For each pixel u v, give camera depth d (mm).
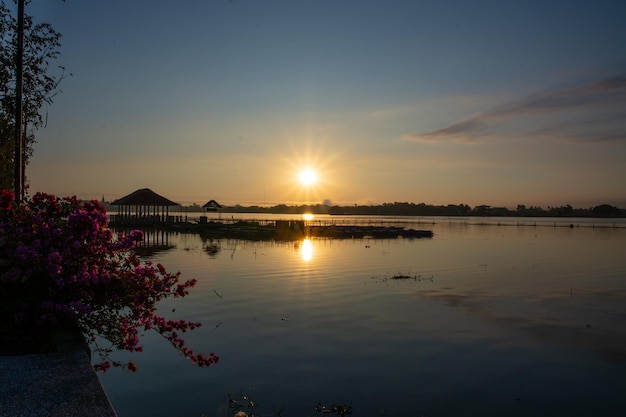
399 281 20922
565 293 18094
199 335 11727
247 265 26422
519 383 8781
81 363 4223
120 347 5652
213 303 15680
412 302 16125
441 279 21594
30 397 3525
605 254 34812
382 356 10203
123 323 5742
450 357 10203
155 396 7906
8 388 3678
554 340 11578
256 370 9234
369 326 12734
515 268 25891
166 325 6074
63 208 5887
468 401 7957
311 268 25312
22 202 6047
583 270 25062
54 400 3482
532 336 11906
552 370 9500
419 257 32062
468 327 12734
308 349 10625
